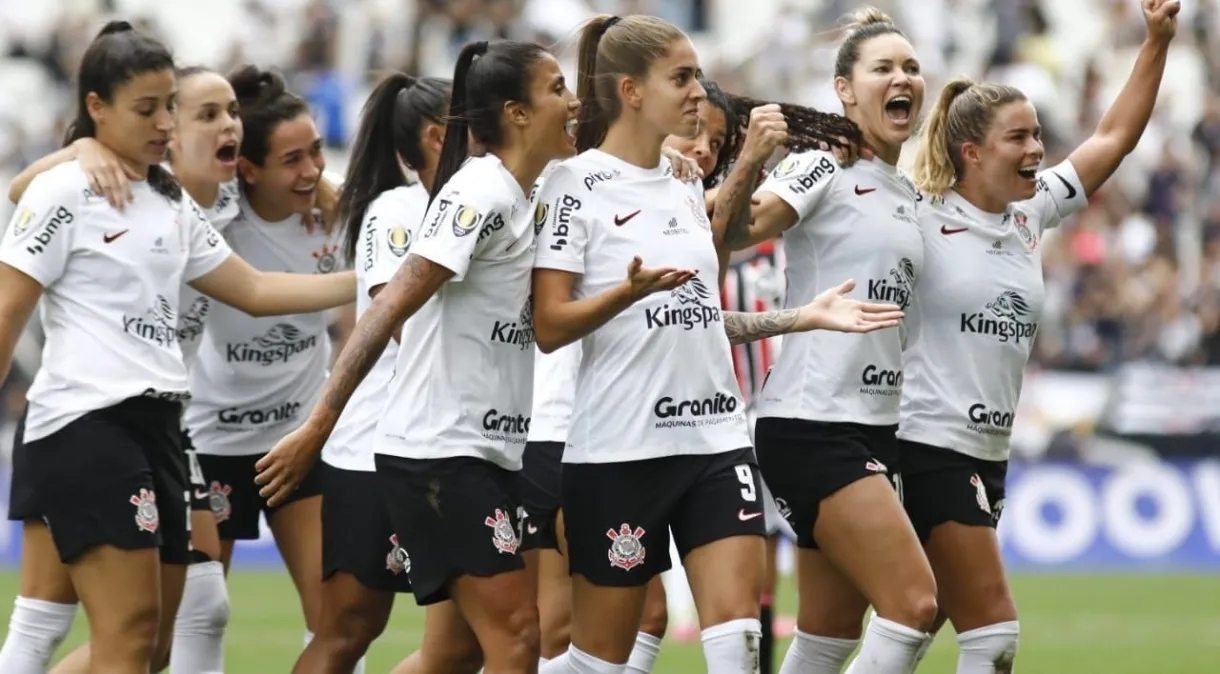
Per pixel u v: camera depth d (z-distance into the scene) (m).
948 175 23.27
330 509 23.25
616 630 20.89
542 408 24.97
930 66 73.00
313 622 25.34
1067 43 78.00
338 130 66.38
